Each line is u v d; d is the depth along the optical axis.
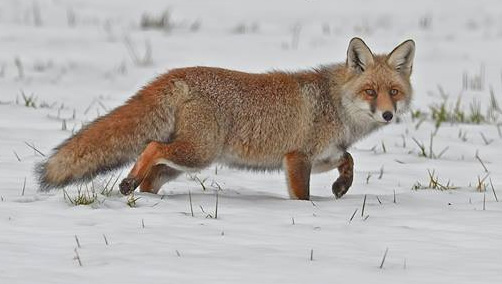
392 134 18.44
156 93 11.82
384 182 14.00
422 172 14.91
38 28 30.50
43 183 11.46
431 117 20.62
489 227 10.41
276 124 12.36
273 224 10.33
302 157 12.55
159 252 8.77
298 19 35.12
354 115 12.77
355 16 35.97
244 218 10.58
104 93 21.84
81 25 31.73
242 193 12.68
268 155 12.49
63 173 11.50
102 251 8.75
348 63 12.72
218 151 12.12
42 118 17.64
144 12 33.72
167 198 11.67
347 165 12.91
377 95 12.49
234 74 12.34
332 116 12.70
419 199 12.34
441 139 17.97
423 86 24.73
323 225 10.38
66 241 9.12
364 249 9.27
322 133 12.65
